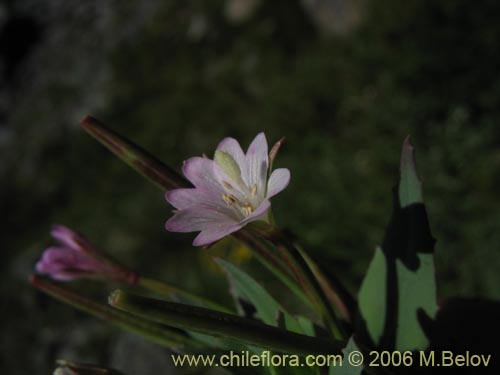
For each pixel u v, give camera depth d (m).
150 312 0.06
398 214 0.08
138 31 0.58
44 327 0.42
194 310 0.07
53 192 0.52
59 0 0.67
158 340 0.09
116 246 0.43
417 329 0.08
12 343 0.43
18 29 0.66
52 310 0.42
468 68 0.35
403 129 0.34
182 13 0.57
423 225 0.08
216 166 0.08
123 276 0.11
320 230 0.32
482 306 0.09
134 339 0.35
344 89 0.39
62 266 0.11
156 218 0.43
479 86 0.34
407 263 0.08
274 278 0.32
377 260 0.09
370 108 0.36
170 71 0.54
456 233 0.29
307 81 0.42
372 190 0.32
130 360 0.35
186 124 0.49
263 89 0.47
